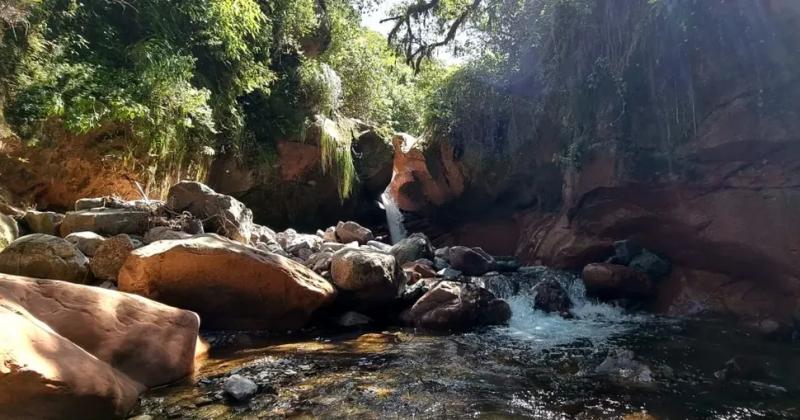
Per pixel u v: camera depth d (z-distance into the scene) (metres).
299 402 4.01
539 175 12.58
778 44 6.79
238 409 3.82
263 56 12.93
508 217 14.59
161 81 8.77
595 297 8.76
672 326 7.19
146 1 9.55
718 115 7.60
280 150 13.20
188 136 10.20
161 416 3.65
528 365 5.24
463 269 10.00
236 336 5.96
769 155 7.31
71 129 7.60
